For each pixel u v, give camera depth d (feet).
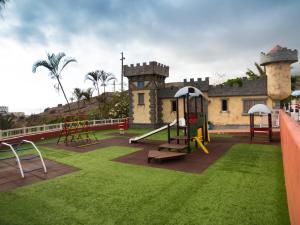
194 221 15.56
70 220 16.25
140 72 84.64
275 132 55.21
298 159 10.14
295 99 98.68
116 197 20.01
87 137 54.13
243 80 72.59
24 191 22.16
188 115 39.19
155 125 84.23
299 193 9.70
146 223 15.47
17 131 52.70
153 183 23.40
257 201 18.40
